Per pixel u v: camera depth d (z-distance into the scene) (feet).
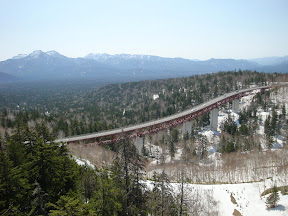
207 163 284.00
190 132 408.87
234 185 193.77
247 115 459.32
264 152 294.25
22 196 88.53
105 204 89.35
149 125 359.05
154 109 635.66
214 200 168.55
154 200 103.19
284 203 152.76
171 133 417.28
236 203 165.07
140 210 104.37
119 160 102.99
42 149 103.24
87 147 299.58
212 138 389.39
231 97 526.98
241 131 375.86
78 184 118.21
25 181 89.30
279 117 412.36
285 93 555.28
